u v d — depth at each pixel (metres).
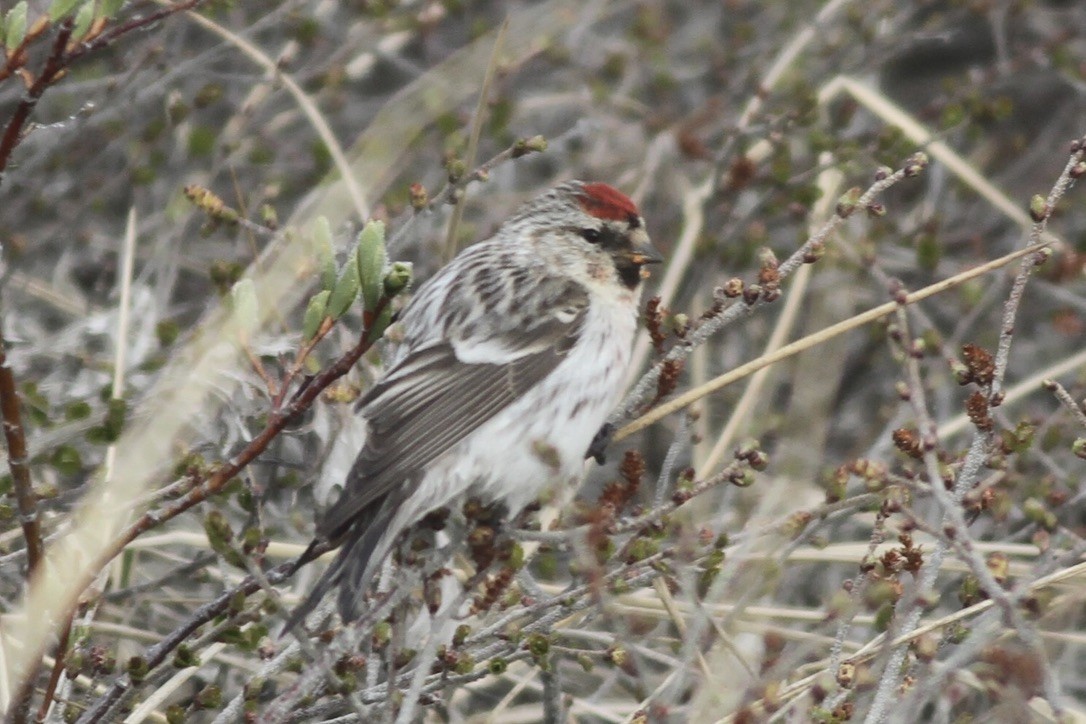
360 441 10.34
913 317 14.63
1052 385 9.00
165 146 15.27
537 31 14.65
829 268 13.95
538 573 11.61
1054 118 16.72
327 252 8.12
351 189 12.01
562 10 14.82
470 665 8.59
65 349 12.38
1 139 8.58
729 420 12.62
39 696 10.09
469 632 8.73
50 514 10.85
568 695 10.52
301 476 11.35
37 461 10.87
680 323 9.65
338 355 10.87
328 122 15.30
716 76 16.47
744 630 9.34
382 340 10.83
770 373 12.66
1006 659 7.86
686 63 17.05
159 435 9.44
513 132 16.03
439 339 9.71
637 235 10.38
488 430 9.48
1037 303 15.17
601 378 9.94
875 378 14.45
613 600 8.70
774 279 9.46
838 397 14.36
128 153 14.88
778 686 8.28
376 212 12.75
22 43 8.07
